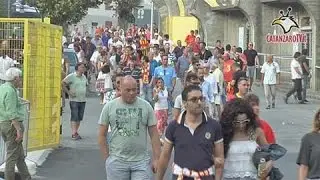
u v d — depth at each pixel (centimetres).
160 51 2450
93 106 2558
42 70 1518
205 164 770
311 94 2998
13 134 1140
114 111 882
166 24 5612
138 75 2280
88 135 1852
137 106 885
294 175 1319
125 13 7200
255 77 3600
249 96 860
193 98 770
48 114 1568
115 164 880
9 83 1134
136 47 3969
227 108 789
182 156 773
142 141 887
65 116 2280
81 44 3800
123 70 2280
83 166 1403
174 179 779
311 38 3391
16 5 3641
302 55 2798
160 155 811
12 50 1502
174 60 3353
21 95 1441
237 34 4466
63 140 1753
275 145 790
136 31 5425
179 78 2834
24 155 1214
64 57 2592
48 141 1572
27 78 1441
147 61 2331
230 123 784
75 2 4416
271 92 2589
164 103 1708
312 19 3198
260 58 3697
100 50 3350
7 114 1128
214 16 4575
